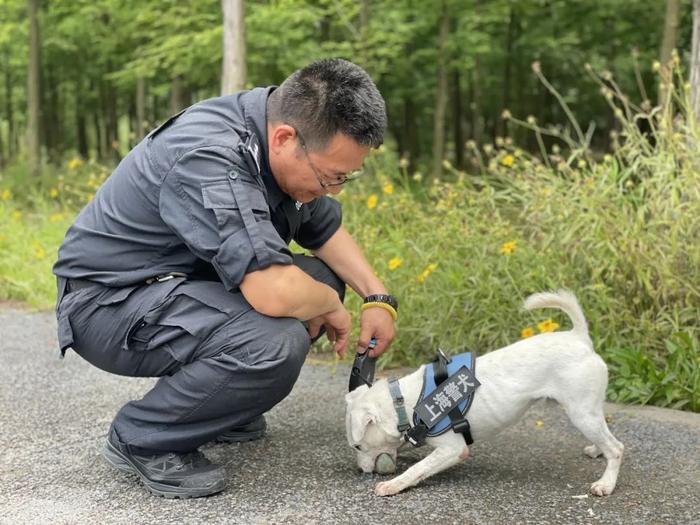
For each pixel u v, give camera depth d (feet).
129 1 35.94
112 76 38.93
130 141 43.83
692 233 12.49
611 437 7.91
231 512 7.46
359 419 8.02
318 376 12.63
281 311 7.36
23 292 20.20
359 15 36.27
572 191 13.76
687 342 11.52
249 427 9.49
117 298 7.57
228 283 7.28
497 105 52.16
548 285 13.10
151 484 7.82
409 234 15.48
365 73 7.38
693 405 10.85
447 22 35.58
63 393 11.80
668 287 12.17
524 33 40.55
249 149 7.33
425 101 46.78
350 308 13.78
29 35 42.16
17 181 39.27
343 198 17.60
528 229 14.28
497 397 7.89
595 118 51.01
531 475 8.43
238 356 7.39
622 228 12.75
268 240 7.20
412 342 13.61
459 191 15.24
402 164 17.47
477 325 13.37
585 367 7.81
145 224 7.57
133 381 12.47
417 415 7.86
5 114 76.59
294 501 7.72
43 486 8.14
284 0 31.89
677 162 13.55
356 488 8.05
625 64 38.96
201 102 7.91
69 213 25.61
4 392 11.86
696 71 14.67
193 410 7.57
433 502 7.68
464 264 14.03
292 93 7.33
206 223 7.17
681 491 7.96
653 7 36.24
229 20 24.36
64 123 75.05
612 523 7.20
